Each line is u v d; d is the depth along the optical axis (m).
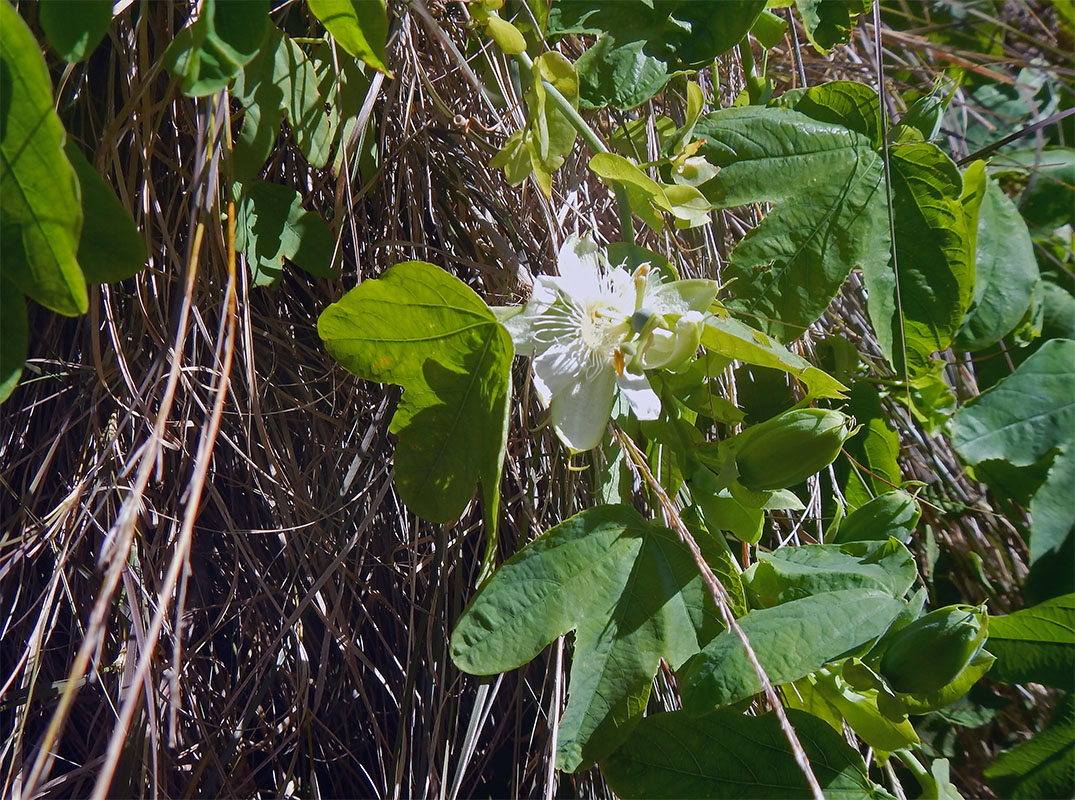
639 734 0.24
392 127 0.29
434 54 0.30
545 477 0.29
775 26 0.32
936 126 0.31
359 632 0.29
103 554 0.20
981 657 0.24
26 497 0.27
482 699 0.26
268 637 0.29
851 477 0.31
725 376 0.30
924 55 0.39
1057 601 0.26
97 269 0.20
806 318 0.29
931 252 0.29
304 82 0.26
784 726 0.21
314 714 0.28
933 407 0.32
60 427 0.27
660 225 0.27
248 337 0.25
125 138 0.26
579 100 0.28
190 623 0.28
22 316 0.19
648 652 0.24
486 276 0.29
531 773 0.28
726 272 0.29
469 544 0.29
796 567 0.26
